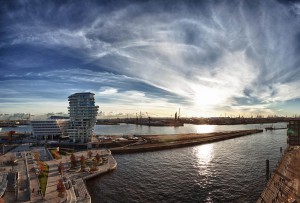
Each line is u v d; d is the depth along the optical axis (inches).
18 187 4596.5
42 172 5605.3
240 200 4446.4
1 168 6028.5
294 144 6235.2
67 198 4133.9
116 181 5634.8
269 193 4082.2
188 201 4429.1
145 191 4950.8
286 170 5334.6
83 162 6294.3
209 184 5374.0
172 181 5634.8
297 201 3617.1
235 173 6274.6
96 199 4537.4
